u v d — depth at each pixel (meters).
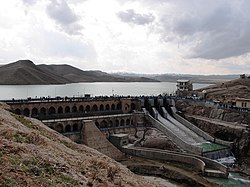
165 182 66.38
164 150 85.50
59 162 25.28
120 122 107.19
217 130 103.12
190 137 102.38
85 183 22.89
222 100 135.25
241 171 77.81
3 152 22.66
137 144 94.25
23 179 19.02
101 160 37.94
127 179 31.61
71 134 86.50
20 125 39.78
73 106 104.62
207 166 77.50
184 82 167.12
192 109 124.25
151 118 108.75
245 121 102.88
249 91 149.62
